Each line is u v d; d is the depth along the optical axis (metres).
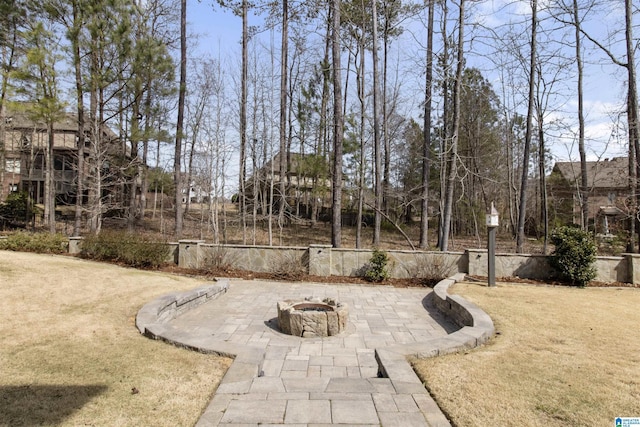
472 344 4.26
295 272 9.52
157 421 2.58
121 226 19.50
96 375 3.29
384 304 7.31
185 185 18.62
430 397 2.96
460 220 23.98
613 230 19.88
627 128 12.70
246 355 3.75
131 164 13.91
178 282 7.88
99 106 12.66
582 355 3.96
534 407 2.83
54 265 7.73
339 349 4.79
